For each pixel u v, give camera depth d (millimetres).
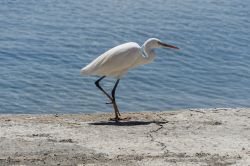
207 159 10789
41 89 21125
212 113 14906
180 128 13297
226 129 13250
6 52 25219
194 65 25203
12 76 22328
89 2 36562
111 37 28953
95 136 12477
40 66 23797
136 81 22547
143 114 14969
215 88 22469
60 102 19969
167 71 24016
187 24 32062
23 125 13352
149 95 21156
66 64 24359
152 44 14508
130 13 33938
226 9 36625
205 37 29656
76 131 12859
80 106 19594
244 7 37500
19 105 19531
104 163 10461
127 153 11234
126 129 13148
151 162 10539
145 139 12305
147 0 37656
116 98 20594
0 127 13078
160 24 31734
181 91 21906
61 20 31703
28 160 10648
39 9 34188
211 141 12234
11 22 30703
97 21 31812
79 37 28469
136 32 30016
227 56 26797
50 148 11477
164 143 12008
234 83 23234
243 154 11211
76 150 11383
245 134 12859
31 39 27516
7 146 11539
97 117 14664
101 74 14242
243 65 25562
